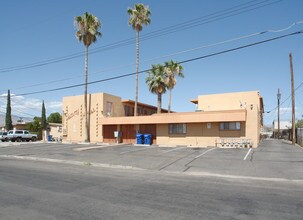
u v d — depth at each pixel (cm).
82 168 1644
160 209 753
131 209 754
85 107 3744
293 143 3384
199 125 3030
